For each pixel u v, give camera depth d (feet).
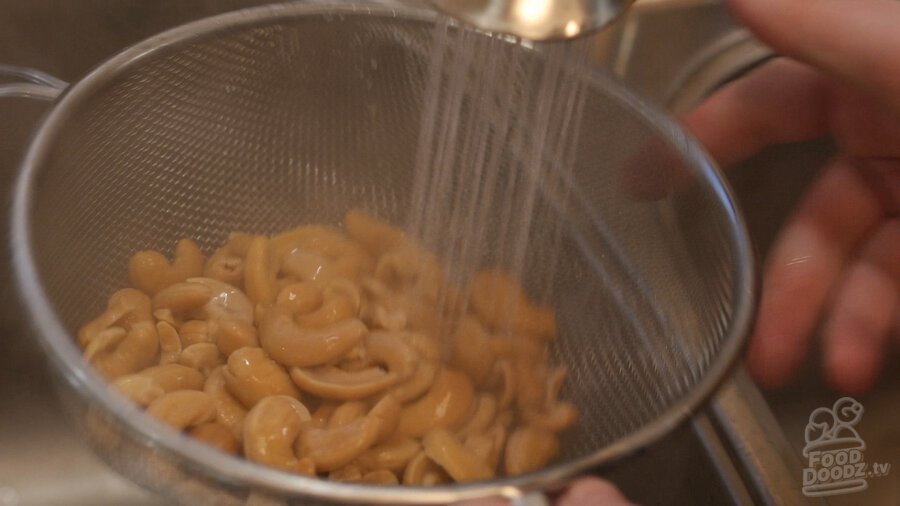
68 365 1.17
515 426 1.40
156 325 1.38
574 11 1.10
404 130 1.54
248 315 1.42
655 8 1.61
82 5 1.59
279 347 1.35
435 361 1.40
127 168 1.41
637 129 1.43
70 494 1.46
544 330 1.46
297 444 1.30
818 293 1.46
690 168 1.39
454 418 1.37
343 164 1.57
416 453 1.34
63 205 1.33
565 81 1.40
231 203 1.53
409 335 1.41
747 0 1.34
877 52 1.29
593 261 1.49
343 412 1.34
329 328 1.38
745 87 1.50
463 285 1.48
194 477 1.15
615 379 1.43
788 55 1.36
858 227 1.47
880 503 1.41
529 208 1.47
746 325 1.27
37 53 1.61
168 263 1.44
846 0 1.32
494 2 1.10
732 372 1.26
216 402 1.33
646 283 1.44
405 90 1.51
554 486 1.15
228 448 1.29
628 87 1.42
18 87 1.46
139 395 1.29
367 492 1.12
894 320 1.45
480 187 1.48
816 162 1.60
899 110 1.33
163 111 1.42
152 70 1.39
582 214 1.49
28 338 1.45
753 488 1.37
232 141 1.49
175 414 1.27
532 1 1.09
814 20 1.32
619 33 1.62
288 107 1.51
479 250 1.50
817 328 1.47
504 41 1.38
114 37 1.62
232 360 1.34
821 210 1.47
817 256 1.46
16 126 1.48
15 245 1.22
